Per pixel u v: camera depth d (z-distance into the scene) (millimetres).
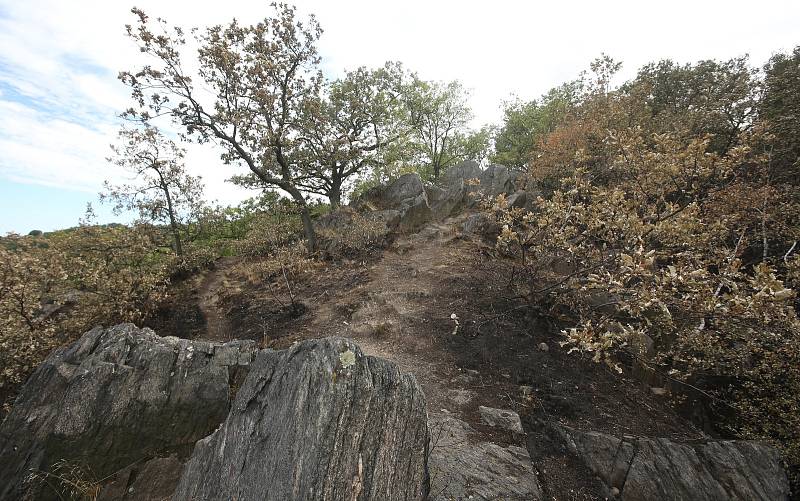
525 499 4371
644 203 9430
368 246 17641
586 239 8812
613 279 6738
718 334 7488
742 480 5211
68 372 5422
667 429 6250
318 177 22203
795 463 6602
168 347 6219
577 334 6426
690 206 7898
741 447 5617
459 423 5711
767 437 7039
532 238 9102
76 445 4840
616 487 5109
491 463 4879
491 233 16078
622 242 8242
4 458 4594
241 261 21516
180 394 5684
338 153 18906
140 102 14367
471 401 6418
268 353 4711
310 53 17344
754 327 6605
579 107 19125
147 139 19328
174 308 14781
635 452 5449
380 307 10750
